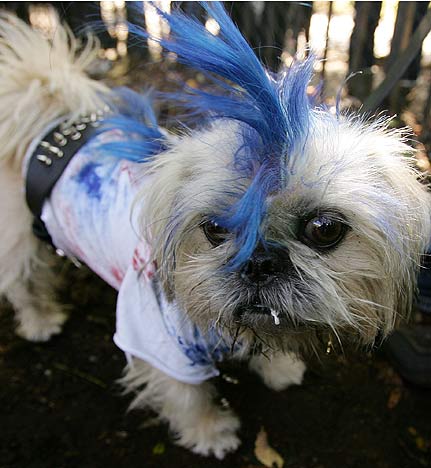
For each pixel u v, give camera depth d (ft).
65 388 1.21
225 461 1.06
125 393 1.15
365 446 1.06
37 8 1.96
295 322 0.68
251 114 0.61
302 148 0.60
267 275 0.65
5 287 1.21
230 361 1.08
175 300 0.79
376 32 2.00
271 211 0.62
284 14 2.00
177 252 0.74
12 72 1.12
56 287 1.41
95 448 1.09
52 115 1.09
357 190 0.63
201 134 0.73
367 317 0.71
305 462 1.04
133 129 0.91
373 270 0.67
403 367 1.15
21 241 1.16
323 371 1.21
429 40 2.16
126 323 0.88
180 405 1.01
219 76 0.69
